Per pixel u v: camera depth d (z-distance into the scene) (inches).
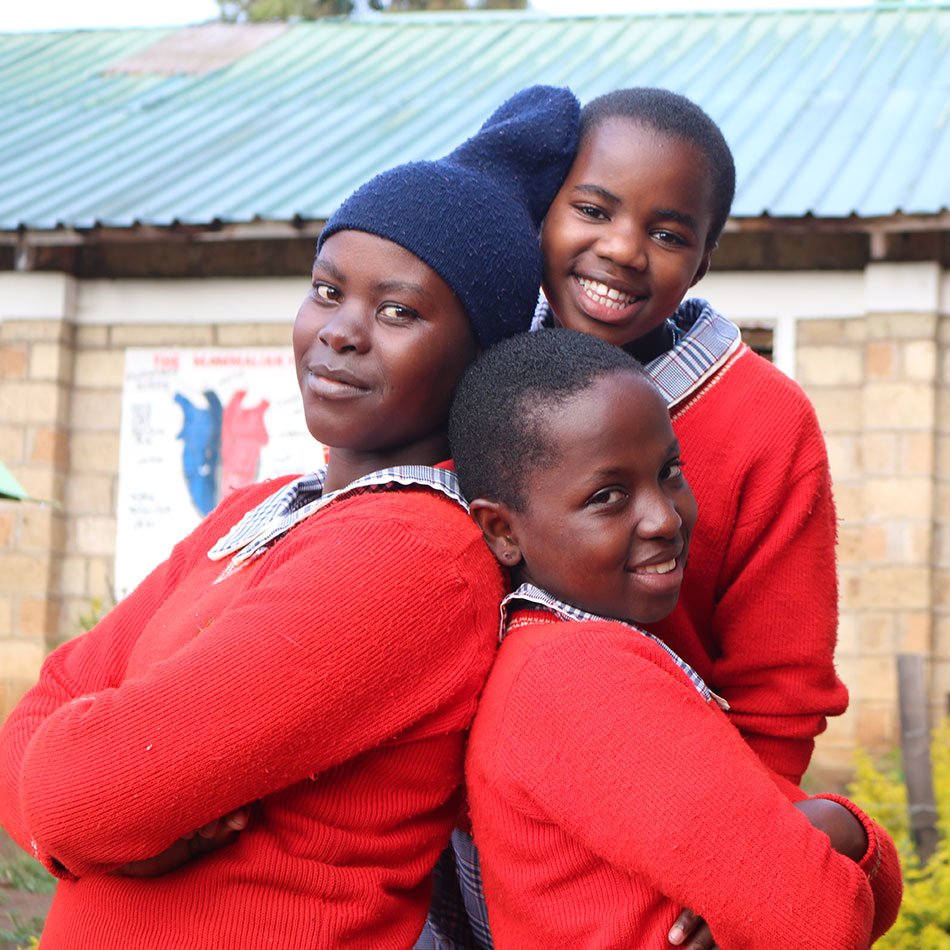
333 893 66.2
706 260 89.1
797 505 85.1
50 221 298.2
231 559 75.9
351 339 70.9
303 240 311.3
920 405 276.8
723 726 66.5
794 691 85.4
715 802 62.2
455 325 72.4
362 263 71.3
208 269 315.0
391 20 453.1
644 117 82.4
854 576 280.5
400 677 64.9
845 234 283.7
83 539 316.8
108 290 319.0
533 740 65.5
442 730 67.9
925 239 277.0
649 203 81.4
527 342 72.3
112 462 316.8
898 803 172.6
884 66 357.4
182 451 313.9
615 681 65.1
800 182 282.8
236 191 313.7
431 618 65.9
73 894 68.4
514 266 74.3
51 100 406.3
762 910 61.2
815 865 62.2
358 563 65.2
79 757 62.8
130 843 62.6
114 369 318.0
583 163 82.5
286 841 66.2
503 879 67.6
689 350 85.0
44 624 312.5
